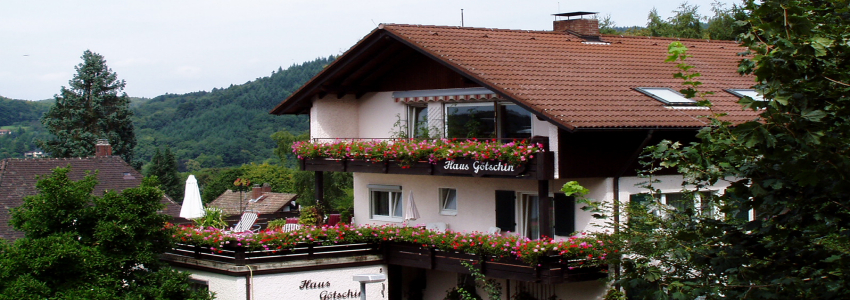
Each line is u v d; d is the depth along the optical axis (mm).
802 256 7730
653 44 23766
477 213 20094
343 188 52250
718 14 39500
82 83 58438
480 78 17609
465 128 19719
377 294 19688
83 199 16297
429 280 21875
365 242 19594
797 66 7160
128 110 59438
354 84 22312
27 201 16203
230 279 18500
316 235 19000
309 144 22125
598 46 22500
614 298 16453
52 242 15359
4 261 15008
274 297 18625
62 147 56812
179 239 19141
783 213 7770
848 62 7477
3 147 107250
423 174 19172
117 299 15422
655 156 8359
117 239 16297
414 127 21391
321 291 19062
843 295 7168
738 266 7938
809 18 7566
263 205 56188
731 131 7703
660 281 8711
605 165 17125
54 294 15070
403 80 21469
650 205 9781
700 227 8609
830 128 7238
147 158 95875
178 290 16703
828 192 7242
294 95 22516
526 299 19062
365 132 22828
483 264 17812
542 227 16938
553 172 16578
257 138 101625
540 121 18062
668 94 18953
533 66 19188
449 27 21219
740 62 7867
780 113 6977
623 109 17234
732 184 7812
